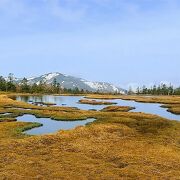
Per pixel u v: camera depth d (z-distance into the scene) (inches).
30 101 6875.0
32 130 2711.6
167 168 1536.7
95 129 2416.3
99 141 2066.9
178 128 2659.9
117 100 7795.3
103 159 1676.9
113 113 3823.8
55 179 1341.0
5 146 1876.2
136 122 2928.2
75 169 1480.1
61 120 3410.4
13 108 4547.2
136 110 4918.8
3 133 2401.6
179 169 1529.3
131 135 2298.2
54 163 1569.9
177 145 2060.8
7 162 1571.1
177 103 6569.9
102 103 6387.8
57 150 1817.2
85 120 3408.0
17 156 1676.9
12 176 1359.5
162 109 5201.8
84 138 2132.1
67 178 1355.8
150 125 2755.9
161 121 2992.1
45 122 3245.6
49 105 5802.2
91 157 1707.7
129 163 1601.9
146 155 1749.5
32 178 1346.0
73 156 1700.3
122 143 2032.5
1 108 4443.9
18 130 2573.8
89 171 1455.5
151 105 6097.4
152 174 1439.5
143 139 2175.2
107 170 1478.8
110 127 2512.3
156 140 2148.1
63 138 2103.8
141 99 7662.4
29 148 1846.7
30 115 3882.9
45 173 1416.1
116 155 1737.2
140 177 1389.0
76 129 2418.8
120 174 1424.7
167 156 1739.7
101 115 3666.3
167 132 2444.6
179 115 4284.0
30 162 1572.3
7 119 3321.9
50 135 2169.0
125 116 3511.3
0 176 1355.8
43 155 1713.8
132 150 1856.5
